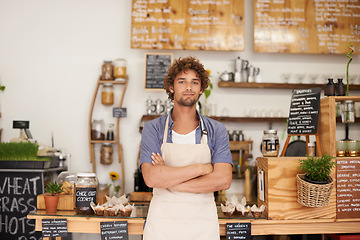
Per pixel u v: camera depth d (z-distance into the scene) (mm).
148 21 4242
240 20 4266
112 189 4281
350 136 4480
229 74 4344
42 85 4434
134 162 4398
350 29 4316
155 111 4273
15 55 4438
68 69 4453
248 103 4496
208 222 1907
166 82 2057
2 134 4379
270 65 4516
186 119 2008
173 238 1870
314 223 2344
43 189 3271
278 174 2314
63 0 4488
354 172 2385
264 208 2336
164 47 4227
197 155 1956
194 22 4250
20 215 3273
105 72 4266
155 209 1930
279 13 4293
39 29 4465
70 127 4414
